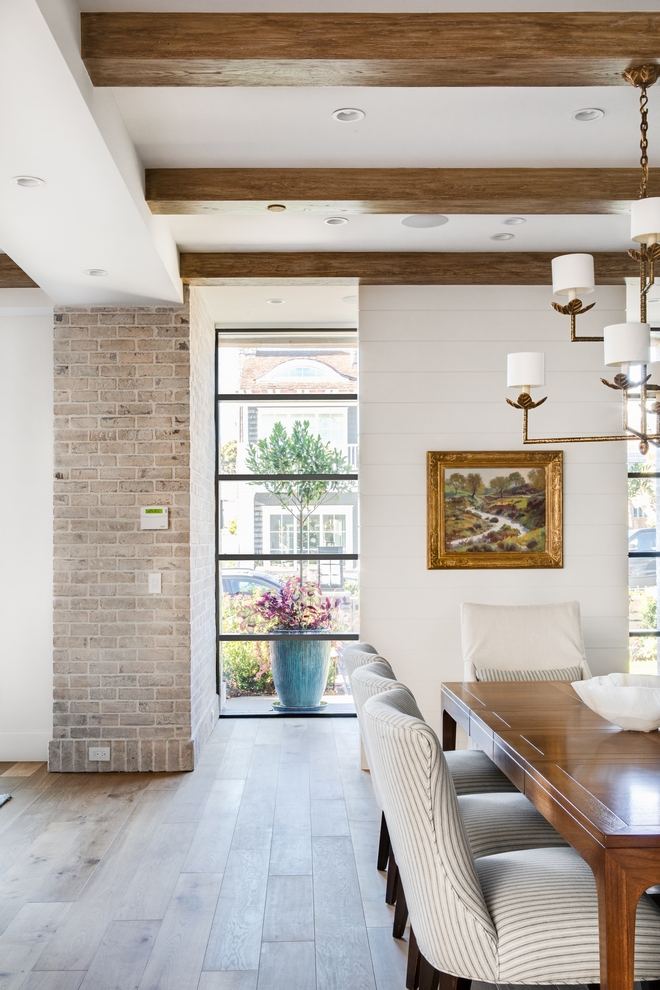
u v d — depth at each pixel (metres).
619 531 4.72
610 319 4.73
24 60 2.08
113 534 4.58
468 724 2.84
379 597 4.67
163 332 4.61
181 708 4.54
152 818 3.77
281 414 5.93
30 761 4.84
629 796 1.88
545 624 3.65
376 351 4.69
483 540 4.68
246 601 5.87
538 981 1.80
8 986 2.39
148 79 2.43
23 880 3.12
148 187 3.36
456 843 1.78
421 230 4.16
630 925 1.63
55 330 4.62
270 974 2.45
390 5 2.34
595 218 3.98
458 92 2.76
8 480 4.96
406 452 4.69
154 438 4.59
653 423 5.45
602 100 2.84
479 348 4.72
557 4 2.35
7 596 4.94
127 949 2.61
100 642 4.56
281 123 2.98
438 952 1.83
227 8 2.32
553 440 2.65
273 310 5.50
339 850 3.39
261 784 4.25
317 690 5.85
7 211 3.13
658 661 5.81
